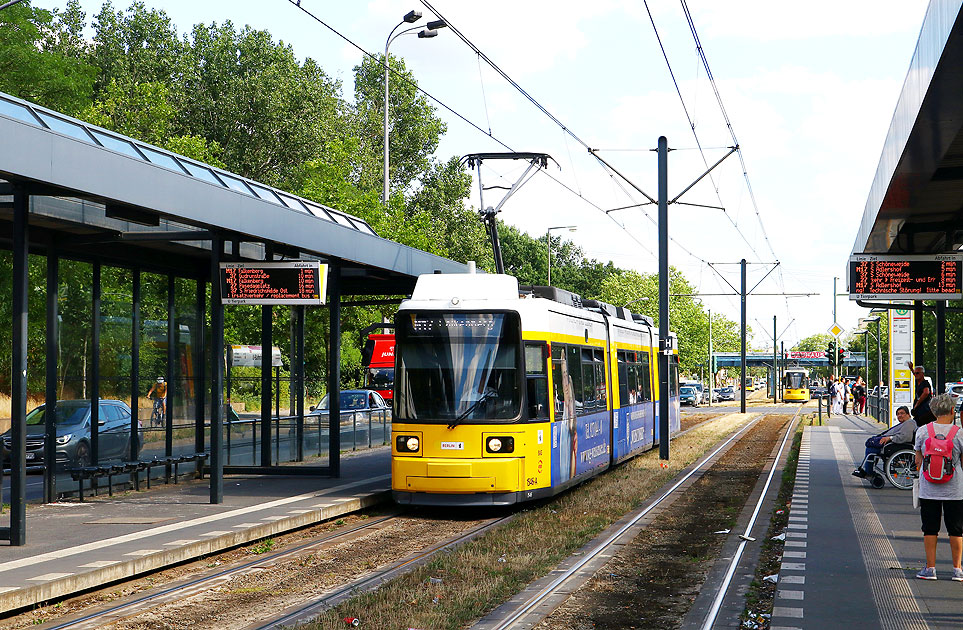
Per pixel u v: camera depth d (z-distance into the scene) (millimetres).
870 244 20953
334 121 64312
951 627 8039
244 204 14758
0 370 31891
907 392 33219
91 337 16719
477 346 15797
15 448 11633
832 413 61344
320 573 10867
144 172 12609
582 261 133125
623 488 18938
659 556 12047
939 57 9328
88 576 9938
